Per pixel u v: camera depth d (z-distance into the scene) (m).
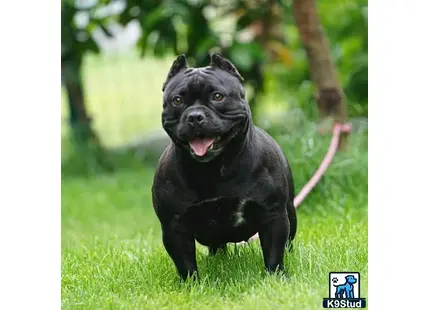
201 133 8.33
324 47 16.25
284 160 9.74
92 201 18.62
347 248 10.64
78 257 11.21
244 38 20.03
